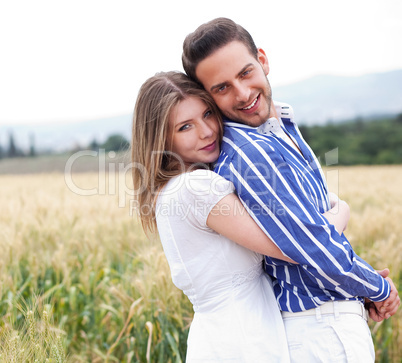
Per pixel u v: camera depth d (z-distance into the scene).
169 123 1.49
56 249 3.79
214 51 1.42
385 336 2.87
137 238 3.67
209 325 1.44
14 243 3.44
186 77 1.54
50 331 1.65
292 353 1.42
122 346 2.88
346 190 8.64
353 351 1.36
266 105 1.50
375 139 45.50
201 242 1.44
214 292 1.45
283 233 1.33
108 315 3.02
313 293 1.41
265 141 1.40
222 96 1.48
